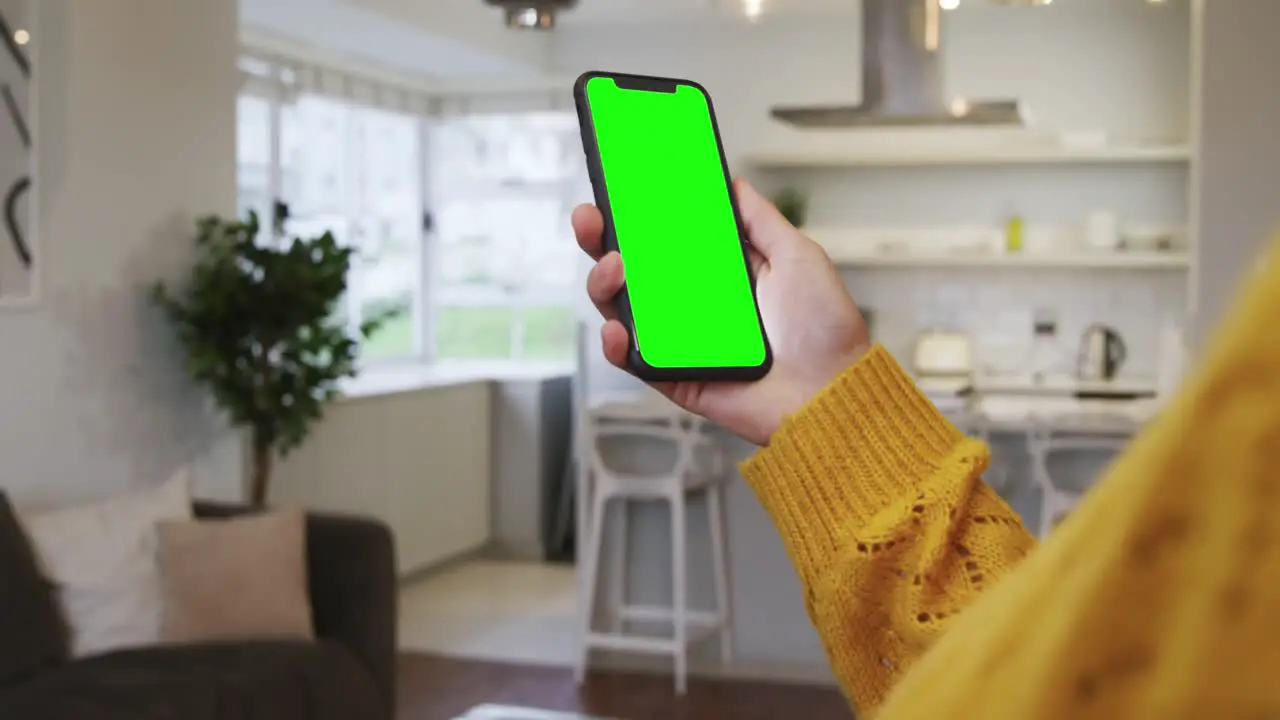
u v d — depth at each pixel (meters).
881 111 4.97
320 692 3.43
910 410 0.71
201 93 4.69
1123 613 0.13
